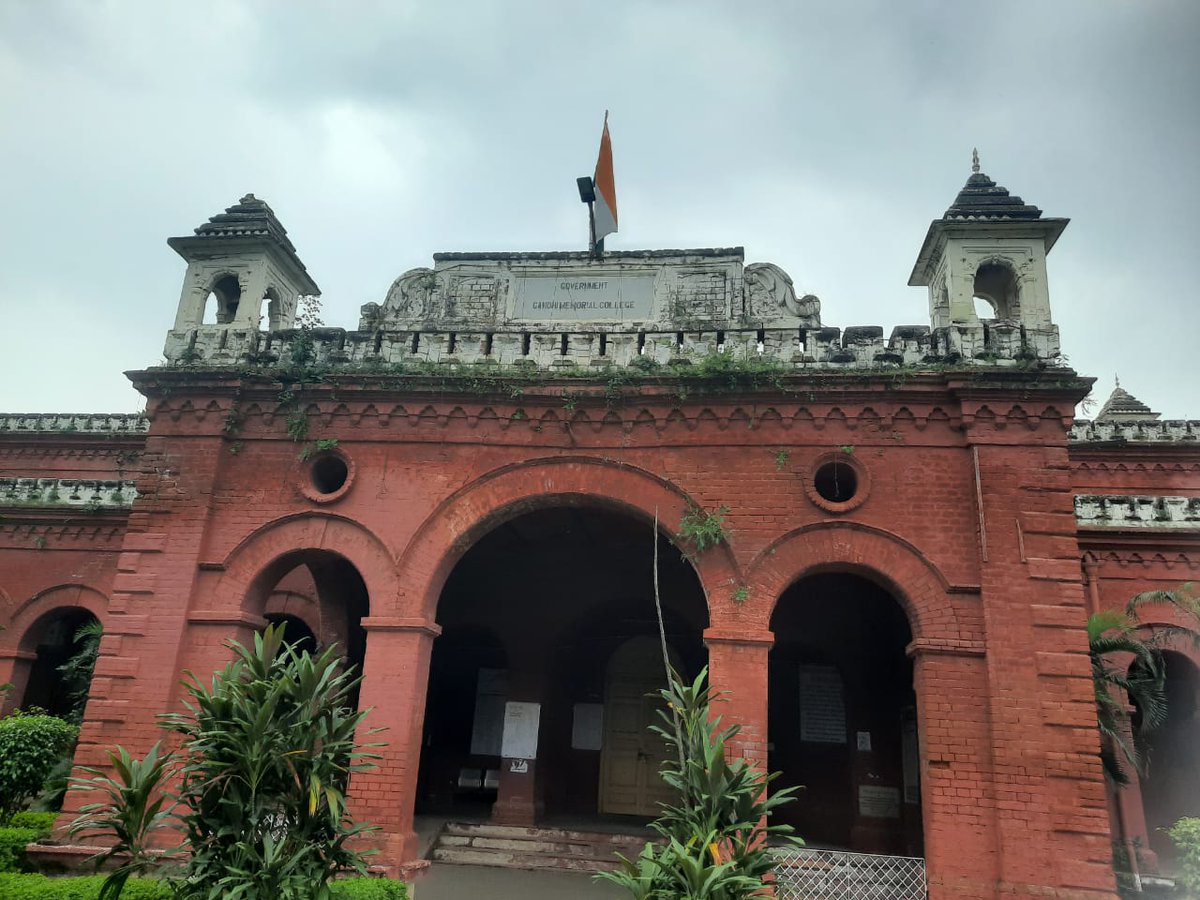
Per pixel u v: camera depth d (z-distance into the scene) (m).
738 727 9.62
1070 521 12.66
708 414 13.90
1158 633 16.91
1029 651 12.21
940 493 13.10
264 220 16.62
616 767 19.55
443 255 16.08
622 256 15.60
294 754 8.52
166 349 15.65
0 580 21.17
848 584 18.39
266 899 8.03
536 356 14.66
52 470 26.23
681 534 13.38
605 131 17.48
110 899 8.52
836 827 18.09
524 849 15.96
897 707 17.61
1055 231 14.53
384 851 12.43
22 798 15.41
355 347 15.14
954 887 11.52
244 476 14.55
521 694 18.66
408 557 13.85
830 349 14.05
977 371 13.10
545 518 16.86
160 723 8.98
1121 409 26.55
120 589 14.02
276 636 9.32
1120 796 16.30
